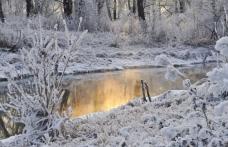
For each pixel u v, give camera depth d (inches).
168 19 1325.0
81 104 528.1
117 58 1013.8
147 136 274.5
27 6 1343.5
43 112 304.7
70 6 1318.9
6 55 842.8
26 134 295.7
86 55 959.0
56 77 310.3
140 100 414.3
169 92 427.8
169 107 347.3
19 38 915.4
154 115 316.5
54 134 300.7
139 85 692.7
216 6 1179.9
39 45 307.7
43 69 305.3
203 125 259.0
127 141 266.8
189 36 1233.4
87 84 706.2
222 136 242.5
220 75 209.3
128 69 938.7
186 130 259.1
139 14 1407.5
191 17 1267.2
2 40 913.5
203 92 310.8
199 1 1258.6
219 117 258.8
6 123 398.6
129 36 1195.3
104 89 652.1
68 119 309.3
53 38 337.4
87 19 1240.2
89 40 1106.7
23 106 303.4
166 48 1157.7
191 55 1093.1
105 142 273.7
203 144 238.8
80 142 284.5
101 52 1021.2
